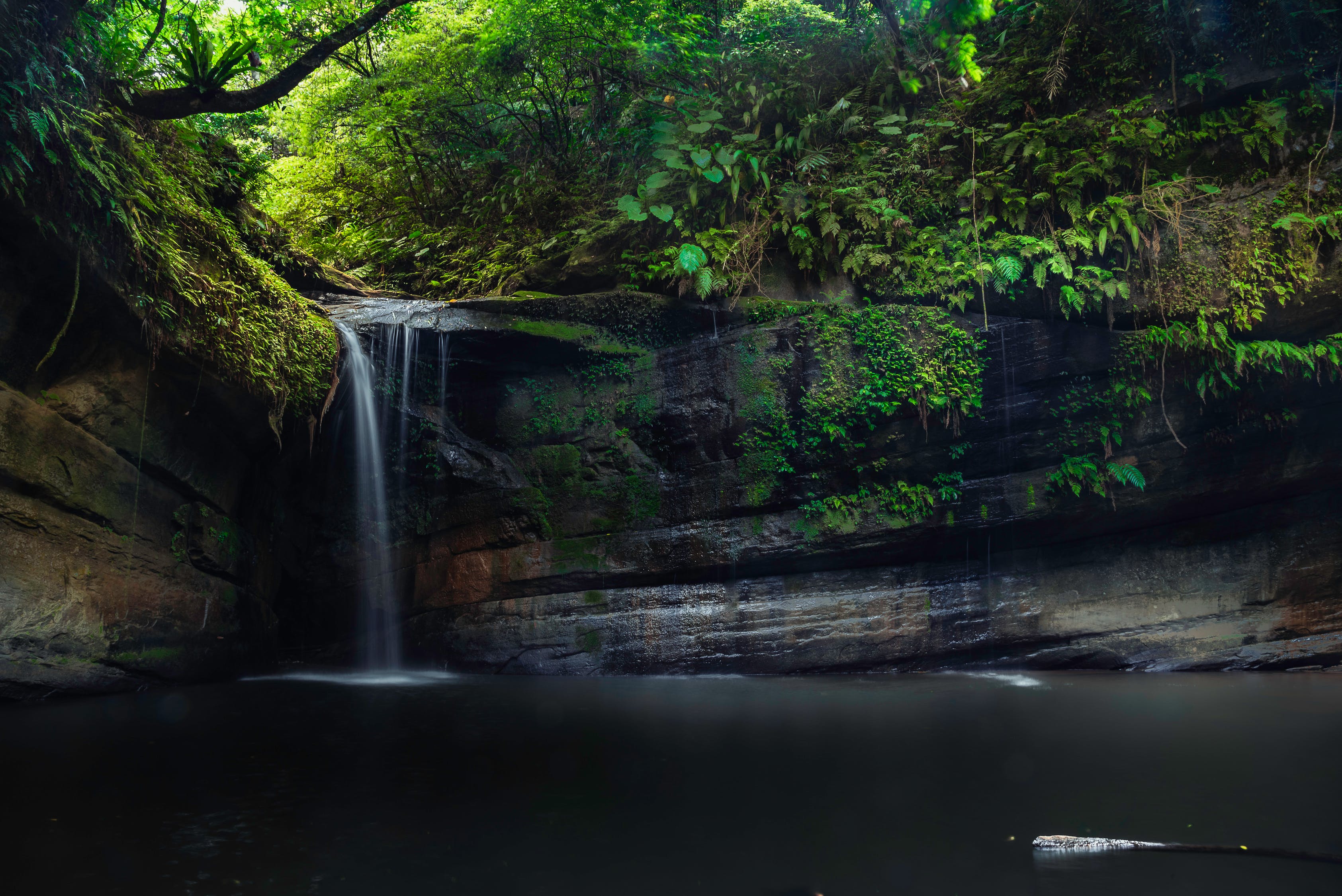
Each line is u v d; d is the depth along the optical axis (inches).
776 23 456.1
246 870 112.4
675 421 412.5
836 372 393.7
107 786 156.3
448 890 105.9
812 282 410.9
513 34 484.1
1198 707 260.2
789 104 435.5
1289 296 360.2
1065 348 379.6
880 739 207.6
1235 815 138.8
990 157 400.2
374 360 411.8
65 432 280.2
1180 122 382.3
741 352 405.4
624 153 504.1
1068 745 198.1
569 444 423.2
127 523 311.0
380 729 223.3
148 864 114.3
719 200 422.3
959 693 301.4
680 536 403.2
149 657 312.8
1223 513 393.7
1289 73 372.5
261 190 549.3
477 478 421.7
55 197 250.7
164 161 335.0
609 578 405.7
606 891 106.0
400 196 570.6
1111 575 397.1
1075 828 131.9
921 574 402.0
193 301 304.2
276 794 152.4
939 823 135.0
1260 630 385.1
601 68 506.0
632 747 197.8
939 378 384.2
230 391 342.6
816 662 389.7
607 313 418.9
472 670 401.7
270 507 416.8
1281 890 106.2
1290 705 263.6
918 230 402.3
